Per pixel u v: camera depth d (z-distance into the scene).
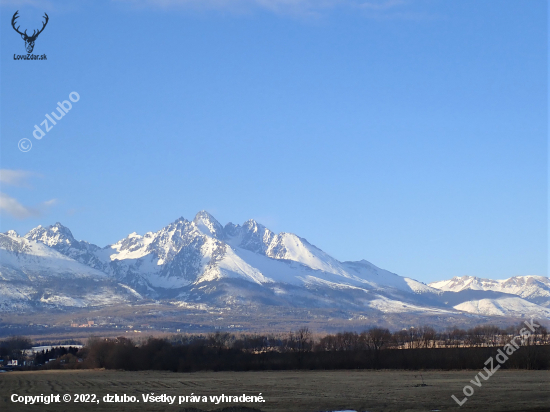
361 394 130.38
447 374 188.88
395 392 133.62
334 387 149.62
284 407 110.69
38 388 159.88
